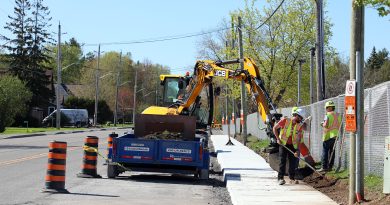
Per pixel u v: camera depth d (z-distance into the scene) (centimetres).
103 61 12388
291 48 5056
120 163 1753
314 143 2225
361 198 1197
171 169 1767
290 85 5175
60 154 1402
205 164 1778
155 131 1955
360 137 1193
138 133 1955
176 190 1543
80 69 14200
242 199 1306
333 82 6247
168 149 1738
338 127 1759
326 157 1759
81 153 2719
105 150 2992
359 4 994
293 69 5112
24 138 4347
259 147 3369
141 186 1597
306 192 1428
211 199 1389
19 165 2056
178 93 2662
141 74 13775
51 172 1400
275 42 5066
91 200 1288
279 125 1602
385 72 7731
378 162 1426
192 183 1728
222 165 2192
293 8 5053
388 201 1123
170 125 1948
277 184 1598
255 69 1909
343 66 7450
